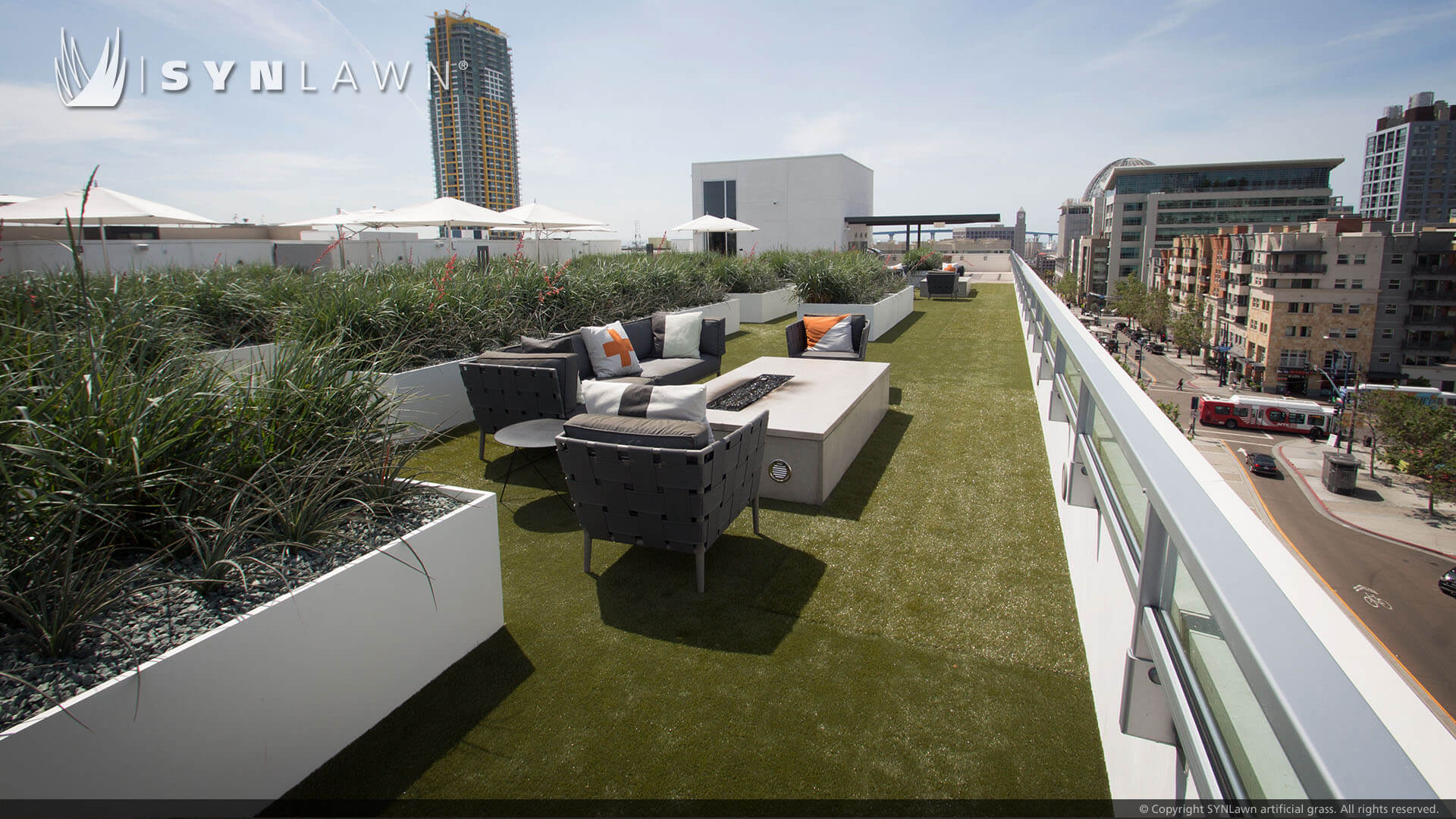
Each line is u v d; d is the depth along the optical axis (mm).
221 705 1624
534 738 1947
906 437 4719
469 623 2348
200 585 1823
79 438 1927
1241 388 37969
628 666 2271
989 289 16656
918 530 3275
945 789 1727
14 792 1317
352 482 2363
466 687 2178
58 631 1543
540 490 3875
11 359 2400
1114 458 1742
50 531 1766
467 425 5246
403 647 2100
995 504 3553
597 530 2846
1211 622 966
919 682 2154
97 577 1743
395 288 5750
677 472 2580
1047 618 2494
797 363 5355
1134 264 84875
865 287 9836
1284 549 803
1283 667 573
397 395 3084
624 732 1966
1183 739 951
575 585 2814
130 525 1950
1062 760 1813
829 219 34531
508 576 2898
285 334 4715
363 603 1959
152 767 1510
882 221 30031
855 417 4223
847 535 3236
